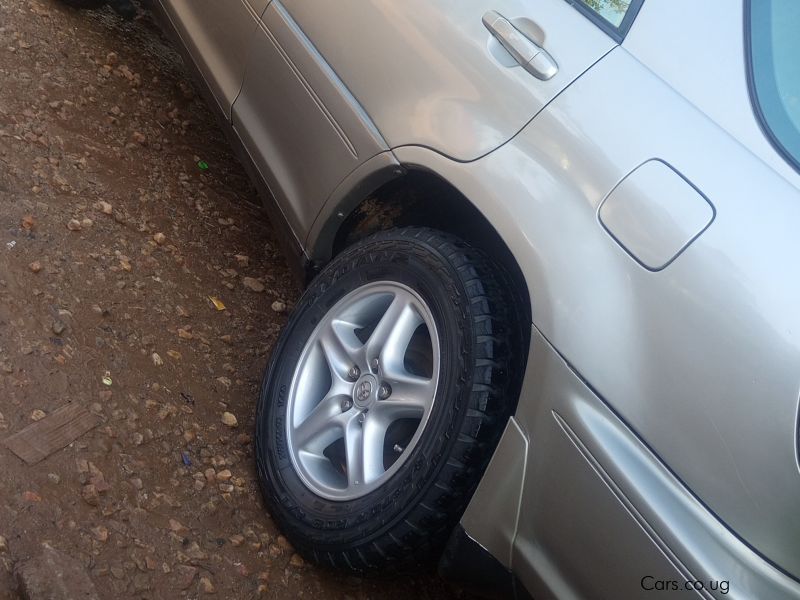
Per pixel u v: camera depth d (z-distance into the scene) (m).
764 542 1.61
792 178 1.85
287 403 2.42
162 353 2.65
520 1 2.28
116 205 3.08
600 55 2.12
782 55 1.96
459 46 2.31
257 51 2.88
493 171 2.12
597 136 2.01
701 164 1.88
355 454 2.24
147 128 3.61
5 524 1.93
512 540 1.94
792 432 1.61
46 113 3.27
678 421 1.73
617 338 1.83
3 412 2.17
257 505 2.39
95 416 2.31
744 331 1.70
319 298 2.49
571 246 1.95
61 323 2.48
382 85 2.44
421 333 2.37
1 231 2.64
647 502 1.71
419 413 2.17
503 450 1.94
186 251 3.14
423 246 2.28
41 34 3.71
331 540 2.15
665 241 1.84
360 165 2.45
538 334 1.93
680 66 2.03
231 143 3.14
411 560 2.10
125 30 4.20
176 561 2.12
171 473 2.32
